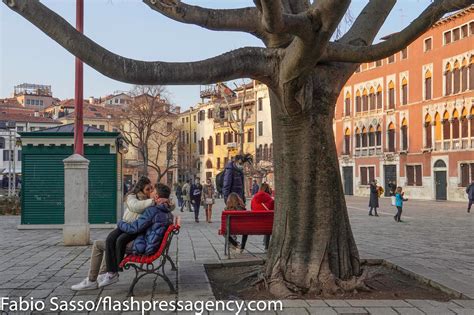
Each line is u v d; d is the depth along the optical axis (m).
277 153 7.67
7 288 7.51
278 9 5.25
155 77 5.99
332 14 5.58
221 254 10.95
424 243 13.82
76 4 12.19
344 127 63.72
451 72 48.75
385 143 56.94
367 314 6.10
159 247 7.02
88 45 5.66
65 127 19.75
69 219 12.52
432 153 50.56
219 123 76.94
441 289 7.45
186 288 7.35
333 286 7.16
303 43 5.96
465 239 15.09
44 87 121.00
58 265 9.55
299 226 7.43
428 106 51.28
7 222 21.20
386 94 57.00
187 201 31.27
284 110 7.23
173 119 84.25
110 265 7.15
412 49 53.41
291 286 7.14
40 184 17.44
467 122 46.91
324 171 7.48
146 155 59.56
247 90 69.88
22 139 17.36
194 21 6.62
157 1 6.29
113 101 99.62
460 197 46.91
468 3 5.91
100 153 17.62
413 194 52.66
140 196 7.37
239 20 6.88
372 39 8.01
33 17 5.50
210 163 79.62
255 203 11.53
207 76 6.29
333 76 7.48
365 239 14.81
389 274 8.72
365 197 57.16
